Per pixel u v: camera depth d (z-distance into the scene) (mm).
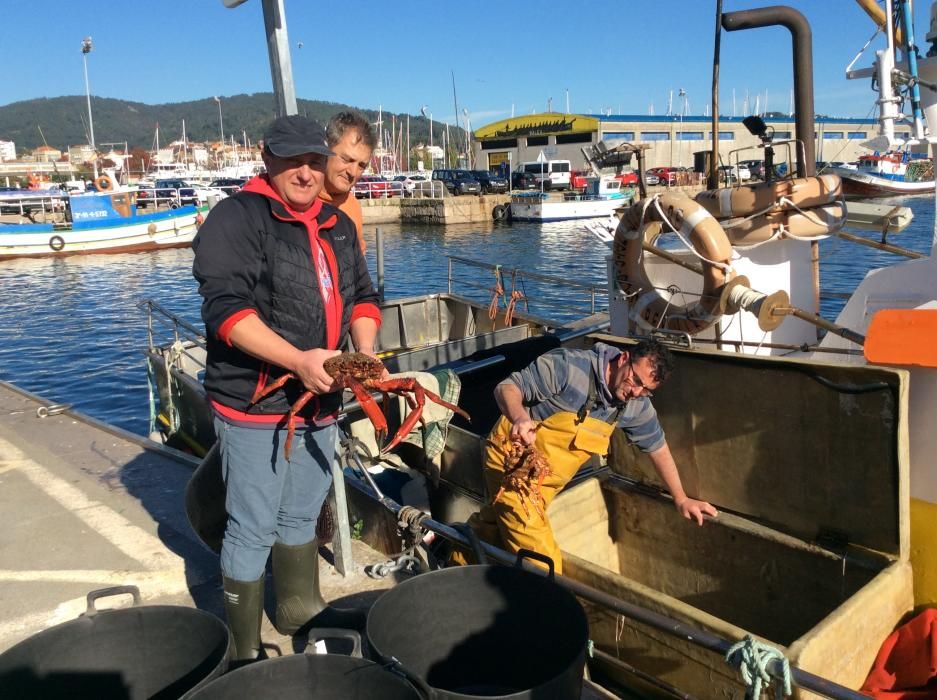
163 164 110875
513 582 2771
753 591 3564
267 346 2426
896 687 2787
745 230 4969
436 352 7734
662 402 3771
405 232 43594
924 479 3164
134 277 29375
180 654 2588
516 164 73125
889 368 2939
